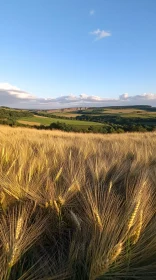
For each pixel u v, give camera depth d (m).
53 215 2.93
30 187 3.32
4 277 1.90
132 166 4.85
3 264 1.96
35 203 2.95
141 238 2.37
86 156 6.37
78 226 2.57
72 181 3.50
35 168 4.20
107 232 2.25
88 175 4.55
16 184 3.26
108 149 8.17
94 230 2.49
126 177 4.54
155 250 2.35
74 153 6.96
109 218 2.49
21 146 6.65
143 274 2.23
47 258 2.38
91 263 2.16
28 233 2.36
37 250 2.59
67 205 3.08
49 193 3.11
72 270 2.23
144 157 6.22
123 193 3.84
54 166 4.72
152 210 2.93
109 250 2.02
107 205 2.87
